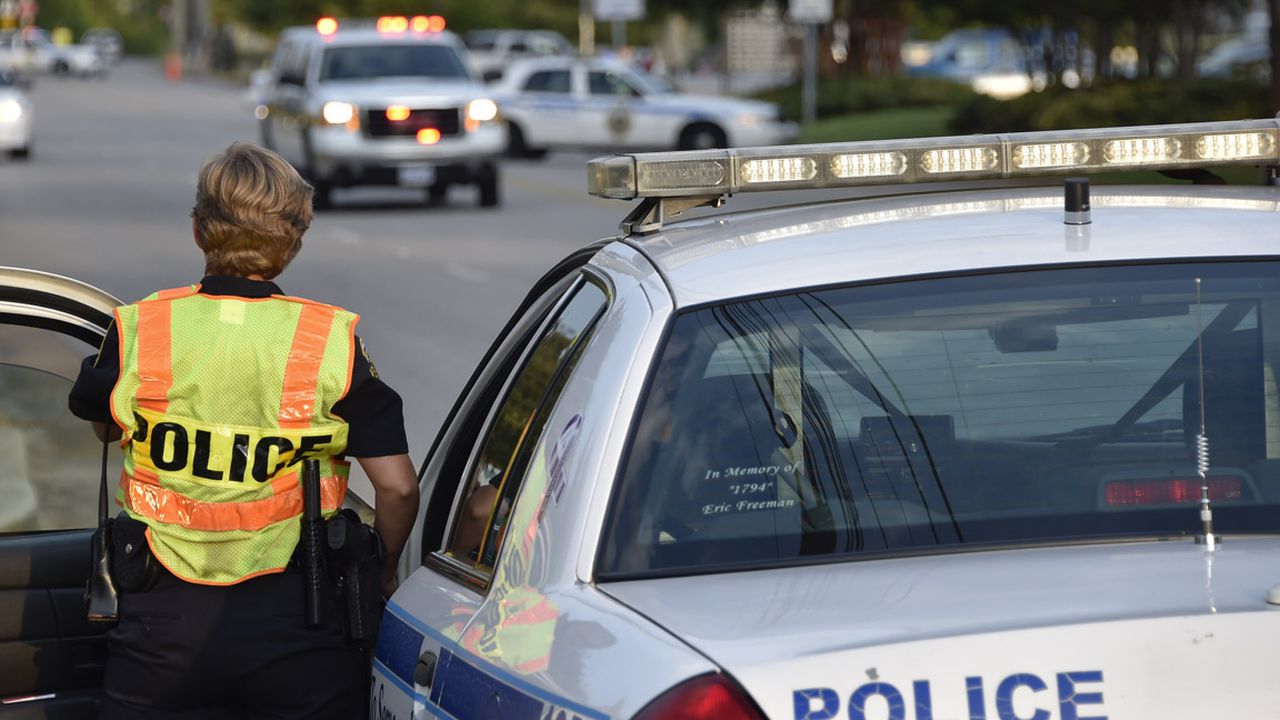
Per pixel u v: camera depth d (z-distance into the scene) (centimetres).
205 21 19475
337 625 631
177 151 6712
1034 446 531
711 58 16675
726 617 470
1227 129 626
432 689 564
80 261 3331
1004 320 552
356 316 636
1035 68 6906
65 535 803
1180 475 528
